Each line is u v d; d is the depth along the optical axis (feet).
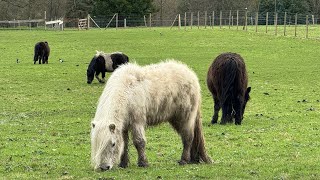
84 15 338.34
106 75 122.52
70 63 145.69
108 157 37.55
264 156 48.44
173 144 53.62
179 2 347.77
